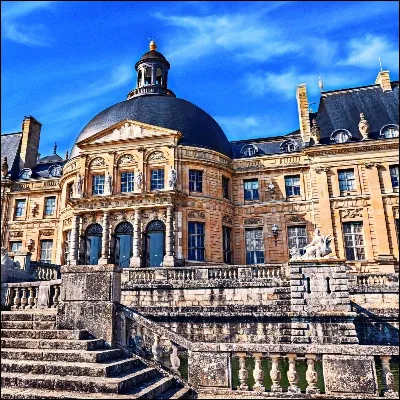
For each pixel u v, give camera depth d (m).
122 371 8.77
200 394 9.07
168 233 28.28
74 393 7.29
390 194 29.73
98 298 10.30
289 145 34.47
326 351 8.80
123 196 29.31
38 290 12.81
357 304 20.30
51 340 9.38
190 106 34.59
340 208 30.53
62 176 35.09
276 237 31.72
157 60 39.25
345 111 34.69
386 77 35.44
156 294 21.28
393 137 30.44
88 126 34.78
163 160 30.47
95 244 30.17
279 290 19.91
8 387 7.71
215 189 31.38
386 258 28.38
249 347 9.23
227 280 20.80
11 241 38.22
